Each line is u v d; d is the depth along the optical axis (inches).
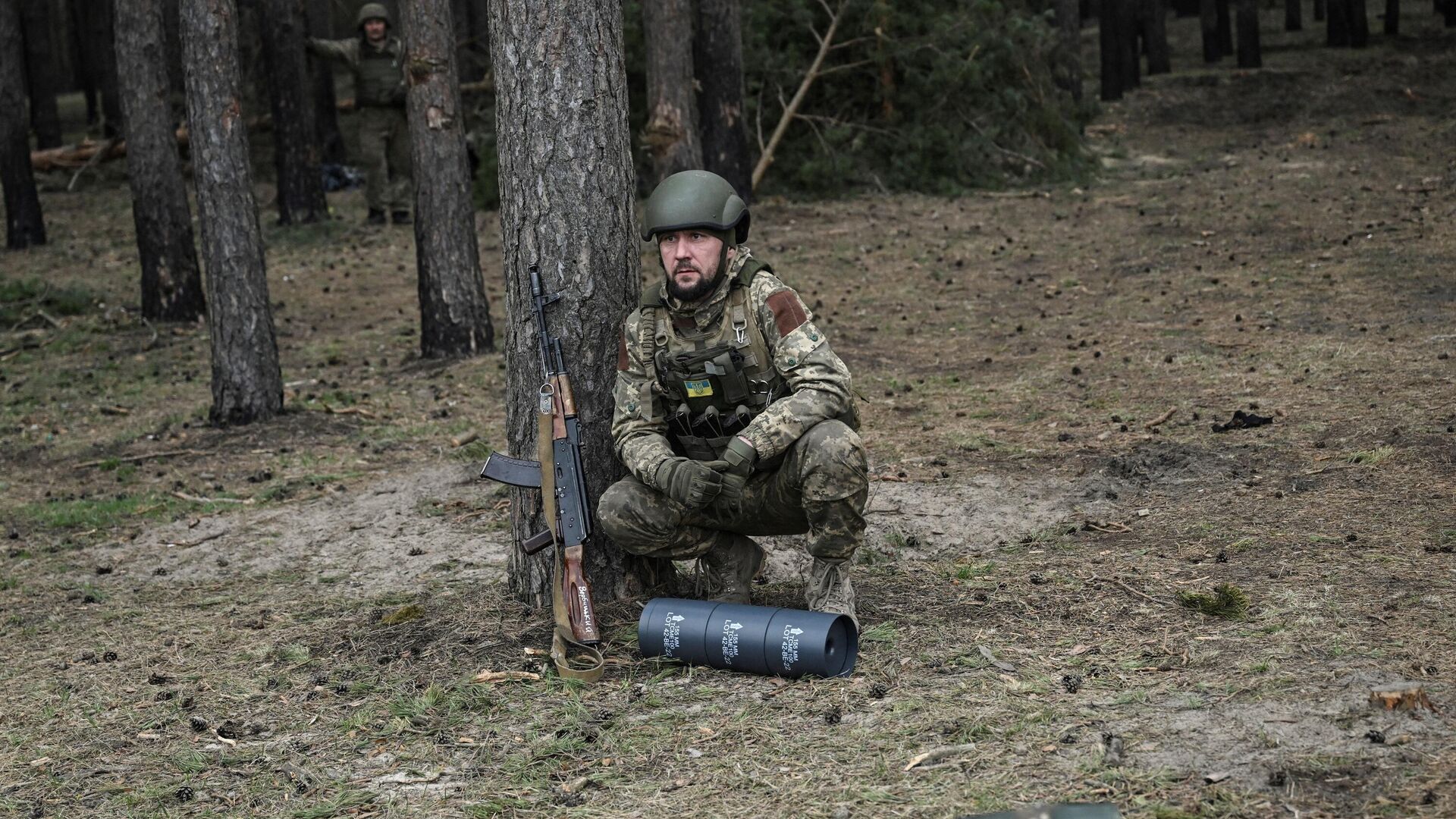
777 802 130.0
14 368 438.6
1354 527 200.7
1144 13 989.8
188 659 191.5
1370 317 348.5
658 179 577.6
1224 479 234.4
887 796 128.4
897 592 191.5
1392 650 152.0
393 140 692.7
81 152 855.7
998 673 157.2
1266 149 713.0
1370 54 923.4
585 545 191.9
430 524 253.9
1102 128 834.8
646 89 700.7
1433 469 223.5
